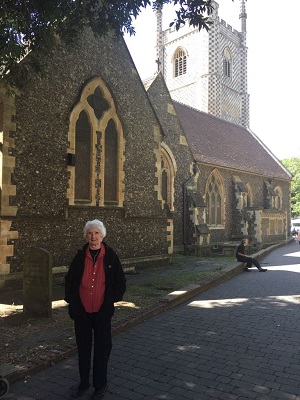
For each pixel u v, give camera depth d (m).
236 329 6.40
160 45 41.56
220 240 23.69
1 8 5.82
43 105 10.22
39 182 10.02
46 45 7.15
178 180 19.69
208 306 8.20
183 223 19.88
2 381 3.83
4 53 6.08
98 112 12.12
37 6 6.39
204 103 36.84
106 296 4.04
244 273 13.70
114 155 12.78
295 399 3.87
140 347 5.49
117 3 6.86
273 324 6.69
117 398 3.90
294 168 52.91
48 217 10.16
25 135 9.72
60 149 10.65
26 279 7.08
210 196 23.09
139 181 13.66
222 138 28.22
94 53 12.01
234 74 40.75
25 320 6.64
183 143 20.16
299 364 4.82
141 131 13.89
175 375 4.48
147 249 13.80
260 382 4.28
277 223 29.55
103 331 4.02
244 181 26.92
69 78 11.06
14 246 9.34
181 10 7.11
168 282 10.52
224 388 4.12
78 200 11.31
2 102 9.23
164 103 19.06
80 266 4.08
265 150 35.81
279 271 14.05
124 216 12.84
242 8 42.09
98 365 3.97
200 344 5.62
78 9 7.32
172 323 6.82
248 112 41.66
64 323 6.52
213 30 36.81
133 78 13.66
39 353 5.04
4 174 9.17
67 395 4.00
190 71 38.50
